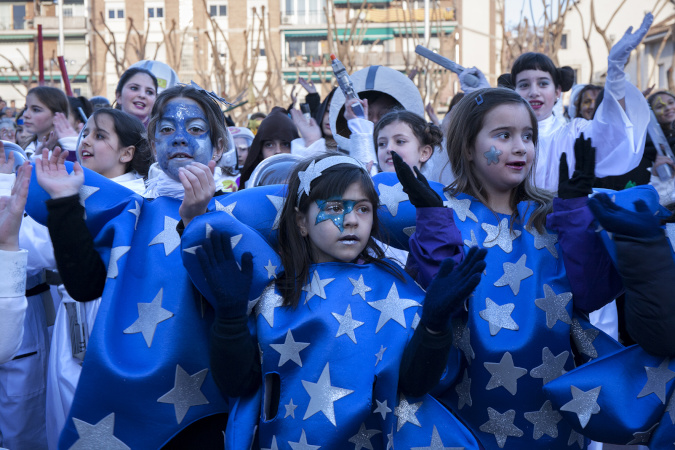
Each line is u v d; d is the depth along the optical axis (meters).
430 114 6.52
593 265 2.69
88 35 35.62
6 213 2.91
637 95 4.15
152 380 2.66
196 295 2.75
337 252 2.68
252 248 2.69
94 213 2.88
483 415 2.71
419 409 2.62
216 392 2.76
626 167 4.14
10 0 41.31
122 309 2.75
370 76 5.18
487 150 2.81
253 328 2.68
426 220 2.71
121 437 2.68
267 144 5.49
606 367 2.64
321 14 36.50
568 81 5.01
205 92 3.16
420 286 2.79
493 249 2.79
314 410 2.51
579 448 2.77
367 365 2.55
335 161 2.71
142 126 4.09
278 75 22.08
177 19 32.09
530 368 2.67
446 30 34.31
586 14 28.62
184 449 2.88
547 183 4.64
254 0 36.28
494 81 36.50
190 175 2.66
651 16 4.02
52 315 4.39
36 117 5.98
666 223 2.86
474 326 2.68
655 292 2.51
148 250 2.84
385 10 35.09
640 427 2.59
